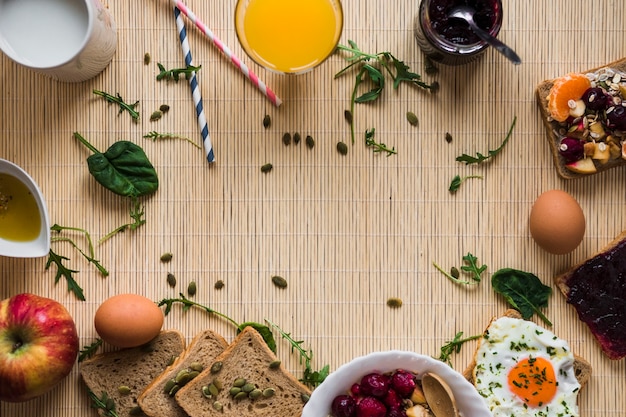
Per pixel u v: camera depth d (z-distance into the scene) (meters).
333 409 0.75
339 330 0.80
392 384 0.76
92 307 0.80
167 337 0.79
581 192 0.80
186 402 0.77
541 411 0.78
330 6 0.76
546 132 0.80
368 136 0.80
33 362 0.74
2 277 0.80
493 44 0.69
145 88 0.80
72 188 0.80
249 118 0.80
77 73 0.78
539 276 0.80
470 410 0.75
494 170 0.80
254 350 0.78
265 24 0.76
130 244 0.80
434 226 0.80
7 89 0.80
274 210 0.80
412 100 0.80
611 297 0.78
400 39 0.80
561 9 0.80
